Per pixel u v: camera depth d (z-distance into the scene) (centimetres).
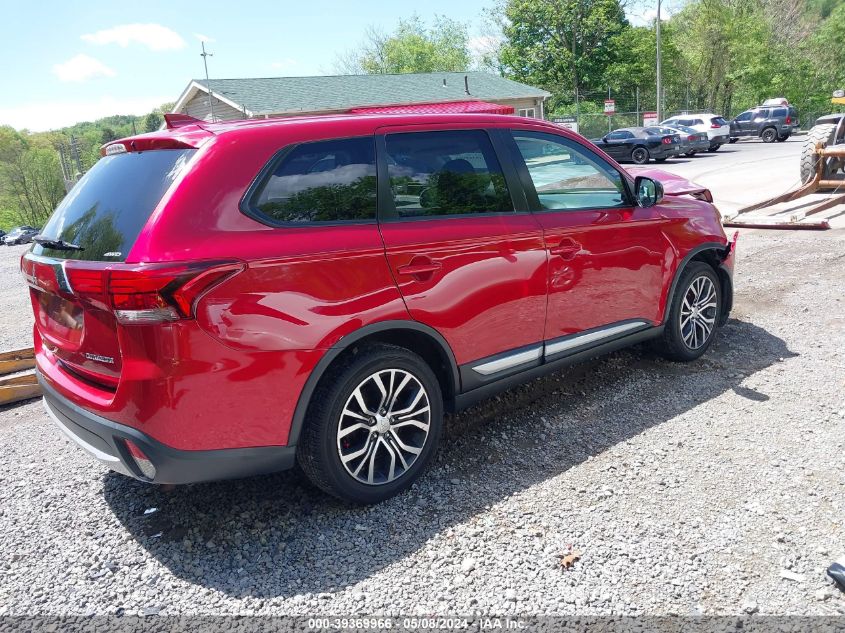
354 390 288
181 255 245
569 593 243
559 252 361
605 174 400
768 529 273
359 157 301
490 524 289
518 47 4769
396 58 6006
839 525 273
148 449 253
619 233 394
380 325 291
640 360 477
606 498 304
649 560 259
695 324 463
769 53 5025
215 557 277
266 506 314
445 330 317
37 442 408
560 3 4472
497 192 345
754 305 598
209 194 259
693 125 2978
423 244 304
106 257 254
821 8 5622
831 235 878
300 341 267
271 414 268
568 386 438
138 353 248
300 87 3188
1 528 307
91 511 319
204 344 248
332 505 312
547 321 364
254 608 244
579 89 4738
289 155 281
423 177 319
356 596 248
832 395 397
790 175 1599
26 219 8644
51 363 316
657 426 372
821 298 602
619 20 4709
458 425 391
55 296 295
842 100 1207
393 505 308
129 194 271
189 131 285
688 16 5244
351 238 284
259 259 257
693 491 304
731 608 231
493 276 332
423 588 251
